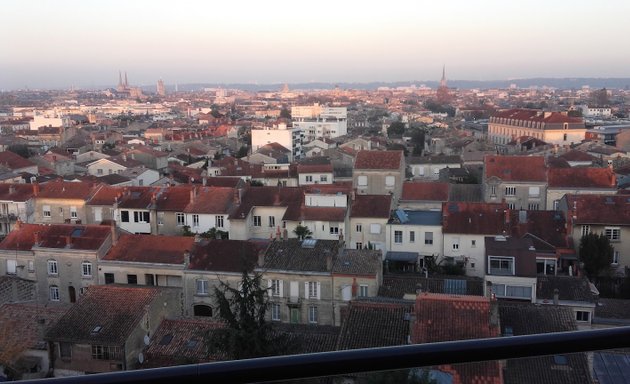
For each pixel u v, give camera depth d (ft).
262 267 174.29
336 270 169.17
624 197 230.27
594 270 206.49
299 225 234.58
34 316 144.46
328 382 27.40
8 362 128.16
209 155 531.91
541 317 129.18
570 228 219.61
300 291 172.04
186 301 184.24
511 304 137.59
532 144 487.20
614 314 155.94
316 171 357.00
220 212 248.11
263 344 110.32
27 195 276.41
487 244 175.22
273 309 174.91
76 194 271.90
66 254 194.29
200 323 137.49
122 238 200.85
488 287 153.99
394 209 260.42
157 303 145.69
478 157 440.04
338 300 169.27
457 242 226.79
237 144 626.23
